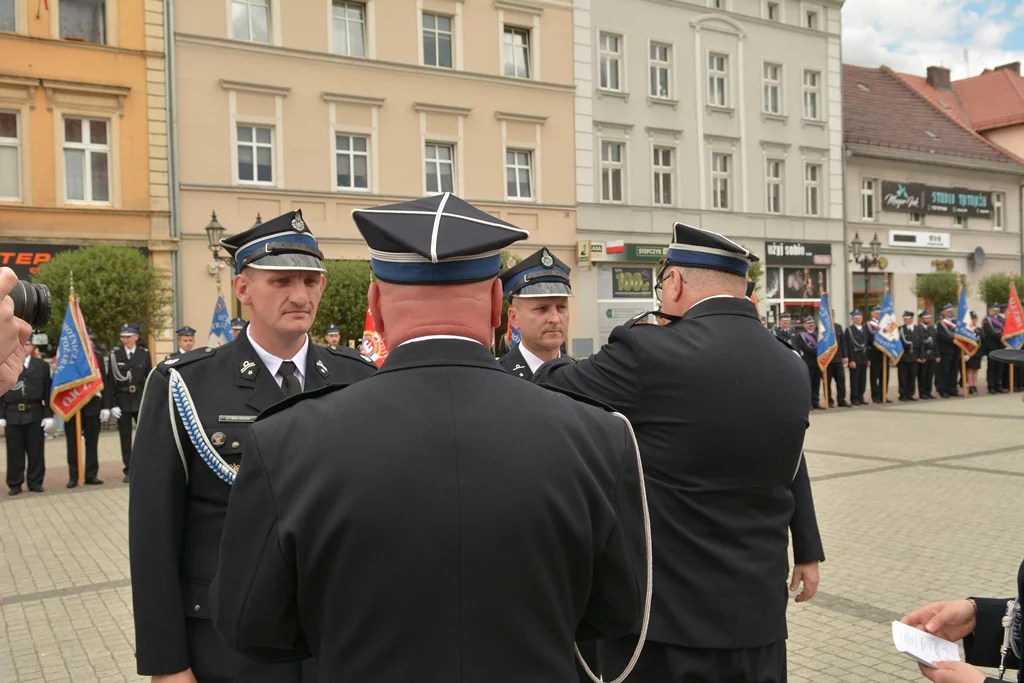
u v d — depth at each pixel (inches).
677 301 104.7
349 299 689.0
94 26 710.5
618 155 986.1
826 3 1127.0
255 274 105.5
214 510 96.0
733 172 1058.1
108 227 711.1
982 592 211.5
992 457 415.8
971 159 1290.6
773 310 1086.4
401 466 53.7
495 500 53.6
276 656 59.8
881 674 166.1
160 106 724.7
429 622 52.2
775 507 98.2
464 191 871.7
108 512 339.9
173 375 99.0
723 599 92.3
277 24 773.3
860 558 243.8
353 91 808.9
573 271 946.7
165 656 89.4
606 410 67.5
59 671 177.3
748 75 1066.7
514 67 912.9
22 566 258.7
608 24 964.6
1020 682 71.8
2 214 674.8
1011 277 1048.8
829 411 658.2
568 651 56.9
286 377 105.4
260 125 771.4
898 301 1206.3
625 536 61.3
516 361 185.8
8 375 58.2
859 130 1222.3
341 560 52.7
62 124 696.4
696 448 93.6
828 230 1129.4
